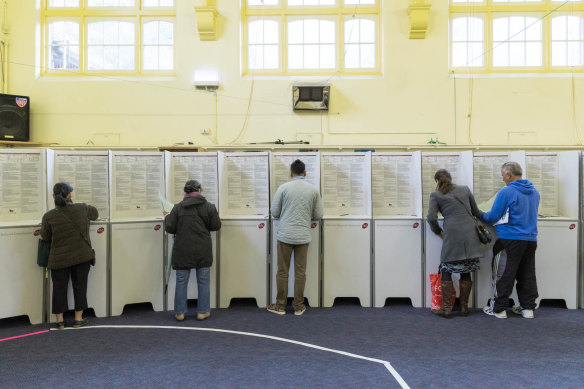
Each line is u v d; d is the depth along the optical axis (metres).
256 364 2.44
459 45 6.64
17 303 3.23
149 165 3.85
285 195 3.44
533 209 3.29
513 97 6.45
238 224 3.75
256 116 6.58
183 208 3.28
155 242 3.64
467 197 3.38
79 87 6.53
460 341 2.82
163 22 6.69
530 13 6.60
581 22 6.55
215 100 6.56
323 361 2.49
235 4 6.54
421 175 3.80
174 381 2.22
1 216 3.36
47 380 2.24
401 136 6.50
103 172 3.71
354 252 3.75
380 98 6.52
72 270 3.16
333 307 3.73
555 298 3.62
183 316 3.33
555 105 6.42
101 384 2.19
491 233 3.64
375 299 3.73
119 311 3.51
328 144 6.54
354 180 3.95
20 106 6.14
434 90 6.48
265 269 3.75
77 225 3.11
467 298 3.41
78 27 6.69
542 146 6.15
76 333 3.03
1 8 6.44
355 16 6.66
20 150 3.43
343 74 6.64
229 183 3.97
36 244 3.31
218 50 6.54
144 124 6.56
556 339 2.85
